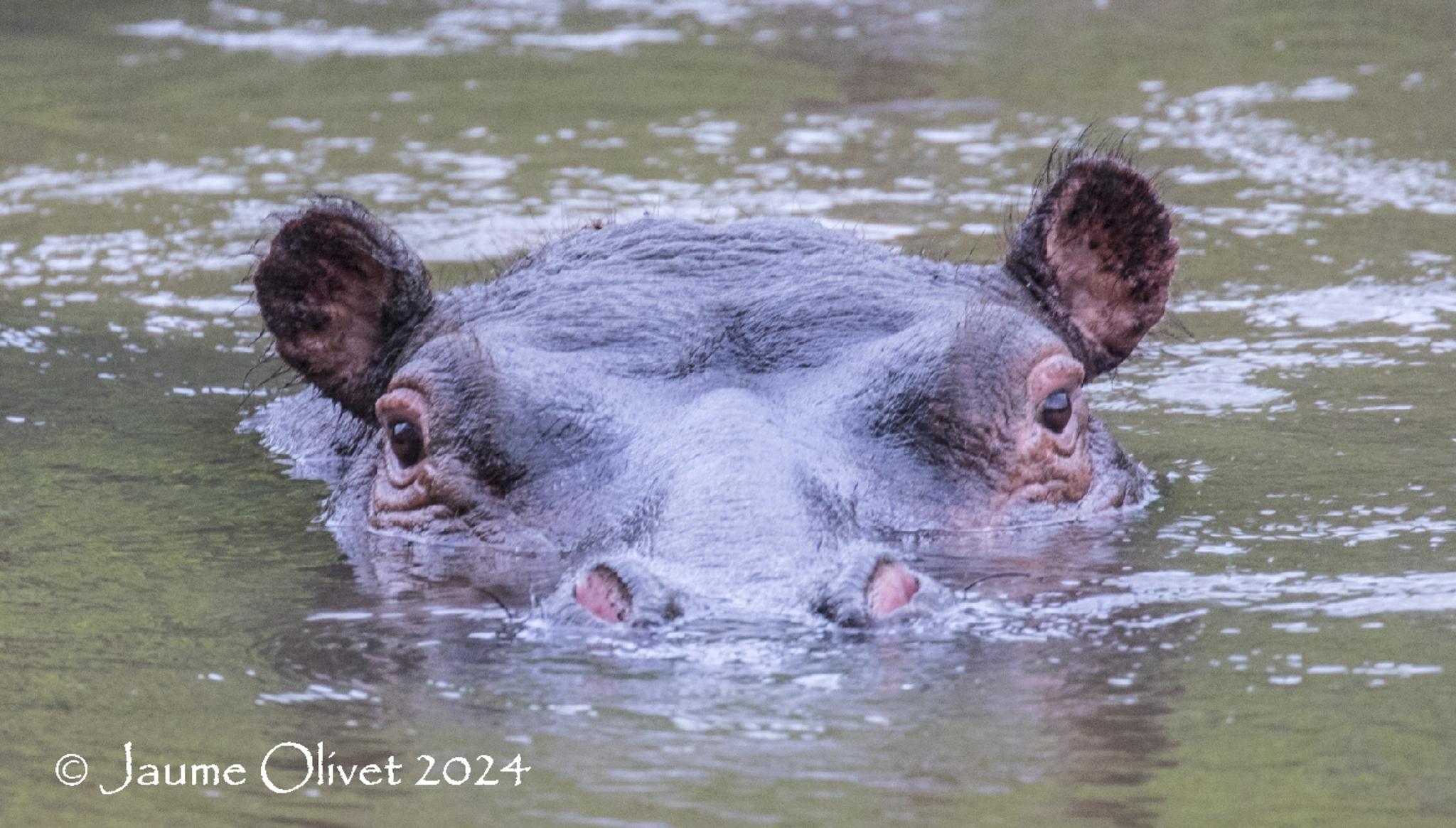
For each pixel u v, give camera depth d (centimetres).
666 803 1697
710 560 2305
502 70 8294
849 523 2491
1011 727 1883
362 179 6169
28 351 4466
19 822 1739
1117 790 1723
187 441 3700
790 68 8194
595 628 2203
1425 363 4100
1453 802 1689
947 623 2228
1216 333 4425
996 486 2783
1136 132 6719
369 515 2992
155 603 2503
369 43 9075
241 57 8744
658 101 7475
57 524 3016
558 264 3266
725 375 2867
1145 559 2612
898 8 9950
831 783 1738
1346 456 3328
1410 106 7119
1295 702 1967
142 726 1981
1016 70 8050
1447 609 2339
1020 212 5391
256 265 3347
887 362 2844
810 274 3112
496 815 1689
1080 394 2981
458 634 2270
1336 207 5684
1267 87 7538
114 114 7469
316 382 3362
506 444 2784
